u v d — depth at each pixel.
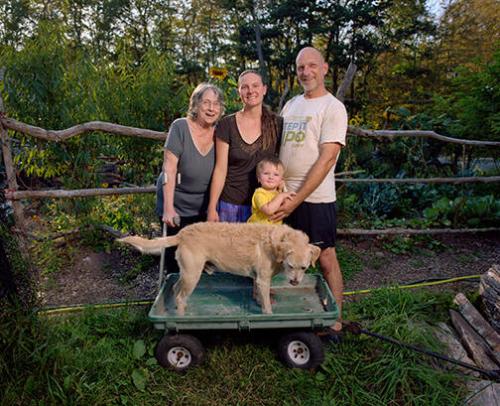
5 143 3.71
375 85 21.84
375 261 4.76
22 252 3.34
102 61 5.71
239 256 2.56
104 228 5.08
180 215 3.28
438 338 3.19
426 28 23.89
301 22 25.17
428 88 20.33
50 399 2.43
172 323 2.51
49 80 4.73
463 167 6.25
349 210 5.61
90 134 4.80
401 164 6.63
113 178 6.24
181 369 2.71
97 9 27.27
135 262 4.73
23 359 2.50
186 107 5.15
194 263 2.58
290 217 3.14
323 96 2.92
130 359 2.82
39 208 5.57
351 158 5.73
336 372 2.74
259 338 3.06
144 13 28.83
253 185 3.10
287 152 2.96
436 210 5.48
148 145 5.13
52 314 3.56
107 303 3.75
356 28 24.89
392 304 3.58
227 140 3.02
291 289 3.11
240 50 27.44
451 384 2.72
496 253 4.94
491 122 5.72
